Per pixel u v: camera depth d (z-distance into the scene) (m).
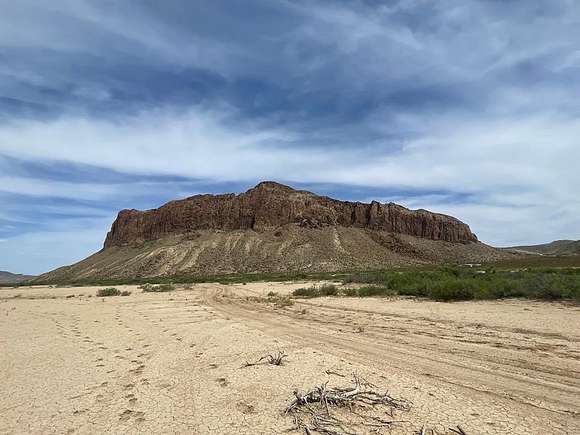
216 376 8.81
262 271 154.75
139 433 6.18
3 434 6.38
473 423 5.88
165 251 181.00
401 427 5.83
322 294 31.28
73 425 6.61
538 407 6.39
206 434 6.03
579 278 21.78
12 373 9.88
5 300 40.28
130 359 10.90
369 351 10.61
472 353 10.02
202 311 22.52
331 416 6.25
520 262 106.19
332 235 185.50
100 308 26.41
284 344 11.88
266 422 6.29
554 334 11.71
